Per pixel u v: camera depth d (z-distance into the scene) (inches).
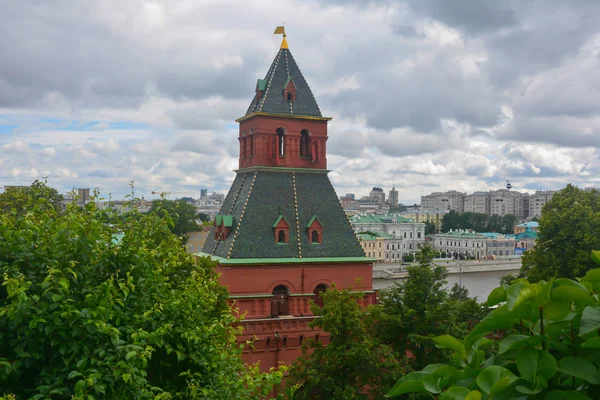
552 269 3339.1
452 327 1796.3
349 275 2463.1
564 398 359.6
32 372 864.3
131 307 1022.4
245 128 2682.1
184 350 1055.6
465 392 376.5
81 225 951.0
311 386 1673.2
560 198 3668.8
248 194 2455.7
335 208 2576.3
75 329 821.2
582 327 375.9
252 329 2156.7
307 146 2650.1
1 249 885.2
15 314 779.4
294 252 2399.1
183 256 1844.2
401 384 421.1
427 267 1915.6
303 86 2682.1
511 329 455.2
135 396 842.2
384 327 1883.6
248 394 1170.0
